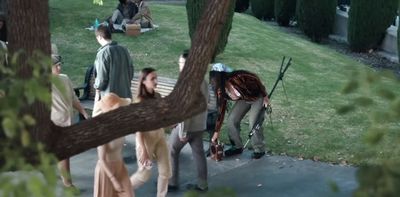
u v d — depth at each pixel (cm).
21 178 301
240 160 1024
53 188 296
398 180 298
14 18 475
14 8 475
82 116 979
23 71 439
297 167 996
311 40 2234
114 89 1017
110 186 777
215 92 980
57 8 2028
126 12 1778
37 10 477
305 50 1830
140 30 1742
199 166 897
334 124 1180
